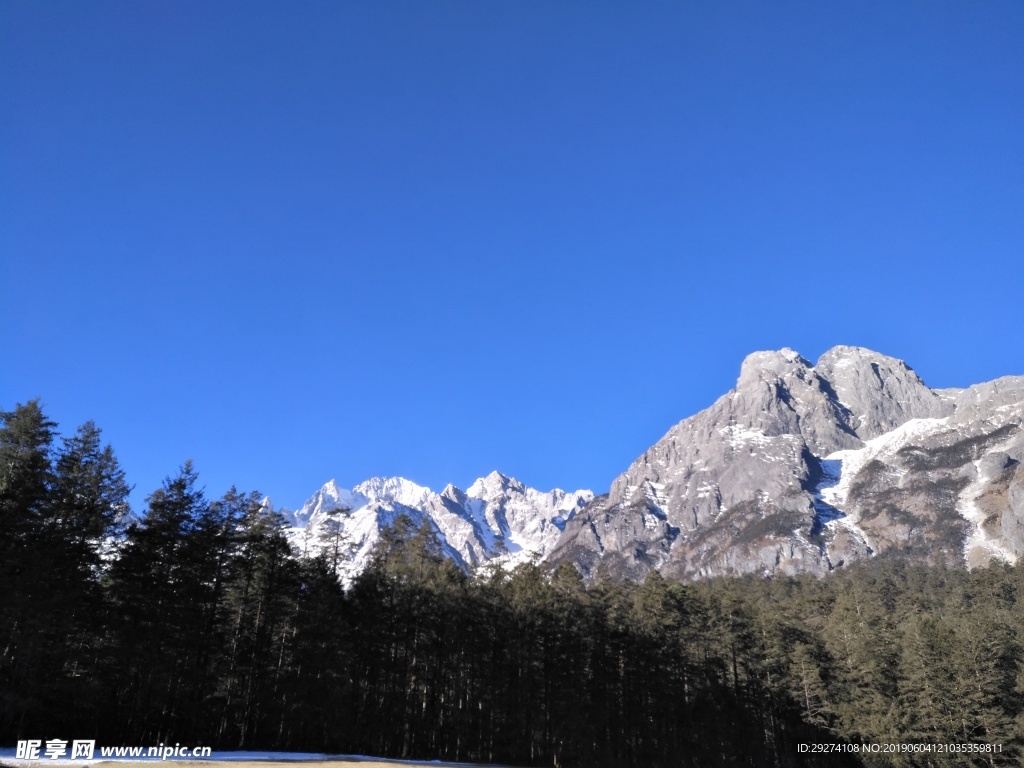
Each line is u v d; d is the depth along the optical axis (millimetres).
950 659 77812
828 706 82688
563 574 85250
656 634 78375
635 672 74500
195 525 53500
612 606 80625
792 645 88750
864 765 78938
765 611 96250
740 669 86938
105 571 51844
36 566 41781
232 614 57781
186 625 50719
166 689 51406
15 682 42594
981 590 139625
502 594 70938
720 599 92625
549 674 69062
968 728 74688
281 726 56656
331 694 58031
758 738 82188
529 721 67188
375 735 61312
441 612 64875
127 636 47375
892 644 86562
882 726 77188
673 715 76062
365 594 63719
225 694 55844
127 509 57688
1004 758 72000
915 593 142375
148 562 49656
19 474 45062
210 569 53688
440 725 65750
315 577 63375
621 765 71688
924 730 75625
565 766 68188
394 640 63531
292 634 62562
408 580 66812
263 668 57031
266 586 59688
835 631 92750
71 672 47344
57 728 47750
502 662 66750
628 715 73750
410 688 66250
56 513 46375
